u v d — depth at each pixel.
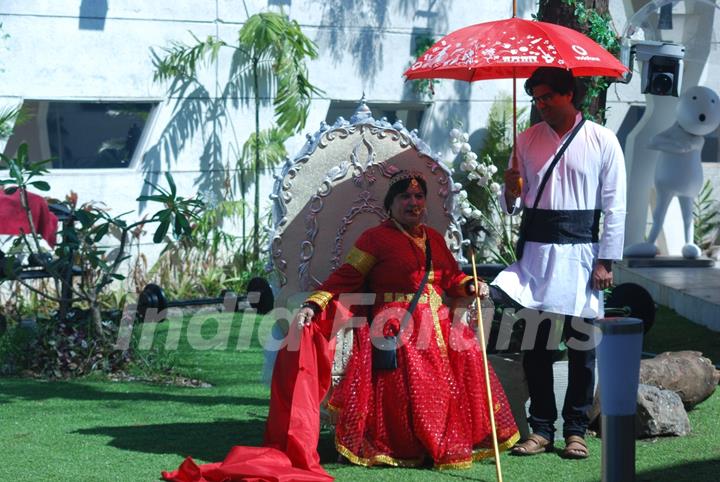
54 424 9.19
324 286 8.16
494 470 7.93
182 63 16.02
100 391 10.62
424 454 8.06
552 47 7.92
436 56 8.20
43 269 12.96
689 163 16.78
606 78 10.45
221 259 16.47
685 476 7.77
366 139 8.77
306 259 8.62
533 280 8.29
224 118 16.47
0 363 11.50
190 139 16.27
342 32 17.19
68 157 15.64
